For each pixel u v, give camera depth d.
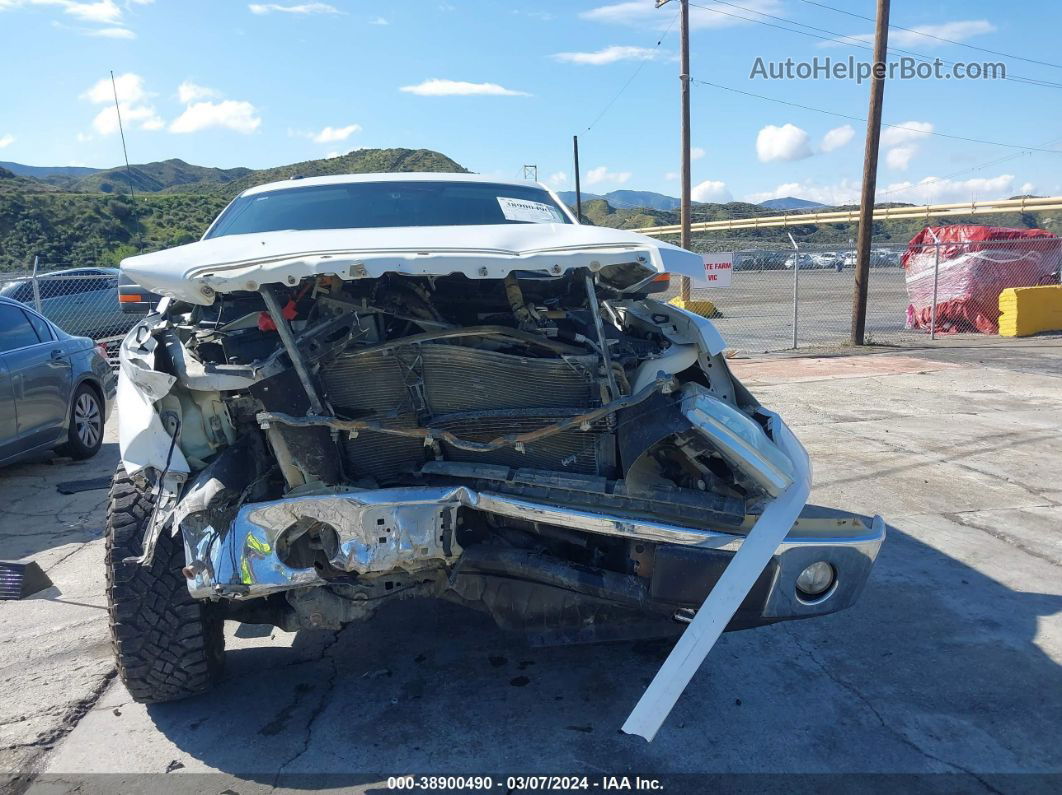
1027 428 7.91
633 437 3.07
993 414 8.57
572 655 3.71
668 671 2.57
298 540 2.87
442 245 2.97
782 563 2.94
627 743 3.04
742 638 3.87
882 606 4.18
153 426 2.96
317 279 3.04
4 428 6.22
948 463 6.70
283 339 2.85
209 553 2.79
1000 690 3.39
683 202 20.47
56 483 6.67
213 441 3.02
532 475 3.06
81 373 7.37
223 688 3.46
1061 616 4.05
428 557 2.85
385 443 3.16
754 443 3.06
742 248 32.12
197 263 2.85
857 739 3.06
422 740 3.07
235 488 2.89
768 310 22.94
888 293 29.47
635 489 3.07
